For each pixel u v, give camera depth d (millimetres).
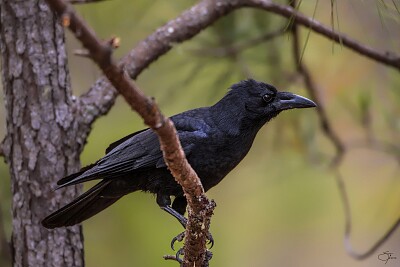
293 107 10922
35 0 9945
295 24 11289
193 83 12383
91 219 14180
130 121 14109
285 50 12398
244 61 12000
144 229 14180
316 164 12523
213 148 10648
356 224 16078
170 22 11195
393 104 12141
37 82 9891
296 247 16516
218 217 16109
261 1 11219
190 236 8406
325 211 15500
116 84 6324
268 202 15844
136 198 14258
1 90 12930
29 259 9883
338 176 12266
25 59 9906
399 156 12109
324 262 16734
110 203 10836
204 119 10820
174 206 10898
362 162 14227
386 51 11484
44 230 9922
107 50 6016
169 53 12102
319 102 12086
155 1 12109
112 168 10297
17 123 9906
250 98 10859
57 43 10016
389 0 10039
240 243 16109
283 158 12953
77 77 14836
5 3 9961
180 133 10625
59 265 9961
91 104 10195
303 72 11781
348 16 12117
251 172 15086
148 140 10523
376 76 12273
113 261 14102
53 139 9906
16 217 9953
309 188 15344
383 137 12453
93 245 14125
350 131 12672
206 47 11992
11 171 10000
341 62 12484
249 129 10922
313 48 12773
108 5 12109
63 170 9938
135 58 10867
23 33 9922
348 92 12438
